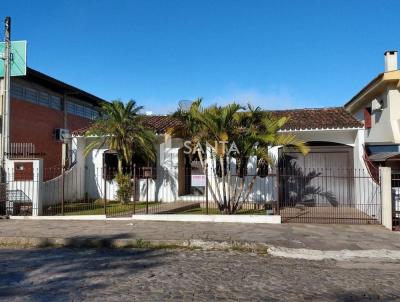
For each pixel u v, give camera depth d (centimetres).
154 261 846
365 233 1131
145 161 1880
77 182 1900
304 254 911
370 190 1419
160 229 1169
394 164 1455
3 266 799
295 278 718
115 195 1877
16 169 1509
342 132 1755
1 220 1401
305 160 1795
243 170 1440
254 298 601
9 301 580
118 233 1107
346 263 847
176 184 1852
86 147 1859
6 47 1600
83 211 1555
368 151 1614
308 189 1778
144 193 1880
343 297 614
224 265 813
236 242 989
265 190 1744
